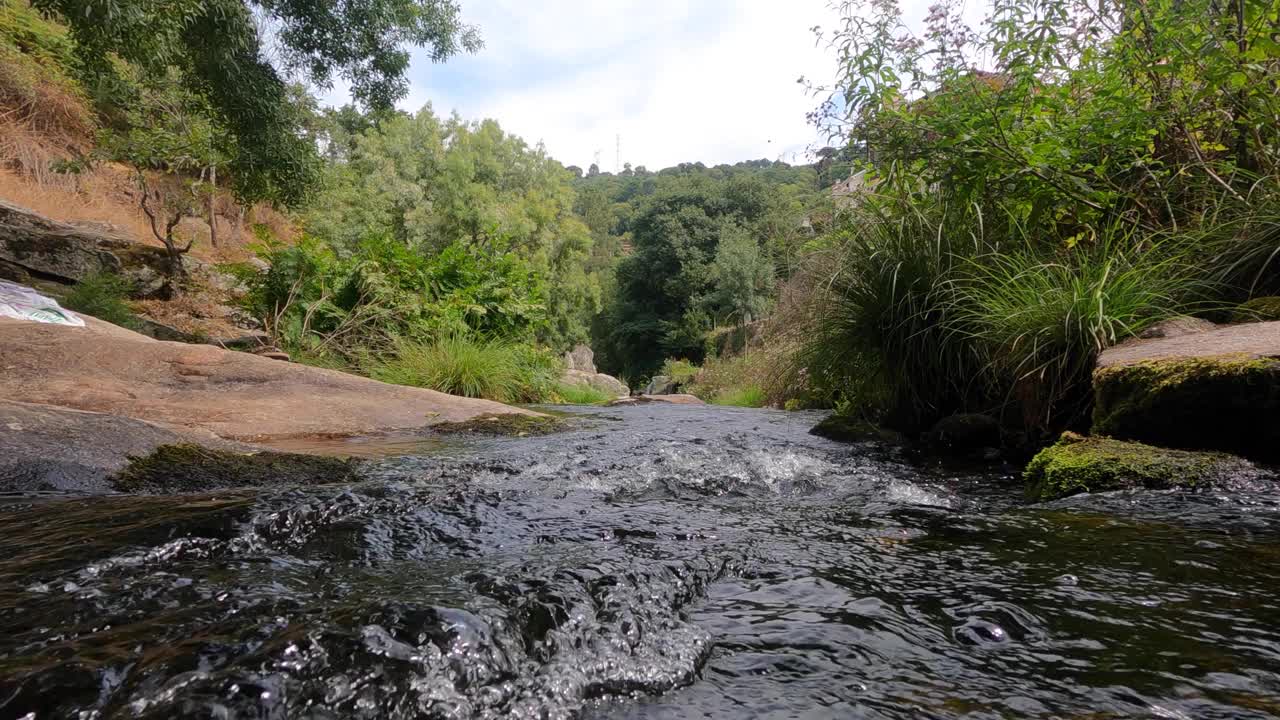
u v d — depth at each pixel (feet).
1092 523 5.22
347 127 87.51
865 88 11.96
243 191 32.78
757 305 106.52
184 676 2.43
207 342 28.19
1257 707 2.48
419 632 2.86
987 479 8.09
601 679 2.78
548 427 14.10
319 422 12.94
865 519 5.76
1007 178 11.36
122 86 33.22
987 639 3.18
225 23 24.70
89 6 18.74
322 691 2.42
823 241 13.39
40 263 32.24
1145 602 3.54
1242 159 11.39
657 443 11.23
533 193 102.22
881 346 11.91
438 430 13.24
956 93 11.68
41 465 6.44
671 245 149.28
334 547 4.50
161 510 5.35
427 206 86.17
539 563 4.20
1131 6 10.76
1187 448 6.81
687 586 3.95
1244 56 9.44
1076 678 2.76
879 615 3.51
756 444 11.14
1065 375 8.96
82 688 2.34
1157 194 11.35
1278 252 9.11
